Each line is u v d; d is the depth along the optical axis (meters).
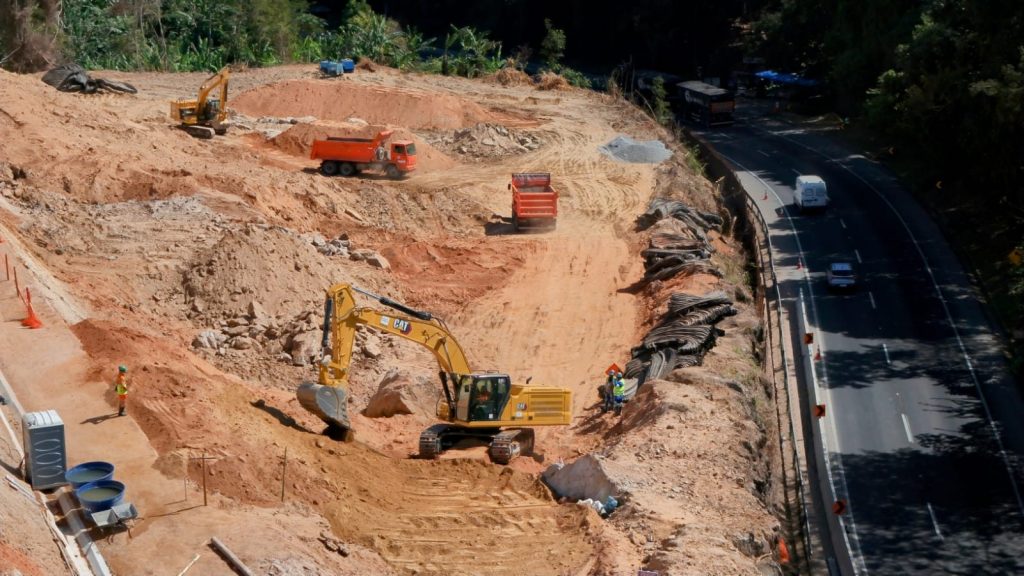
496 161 73.44
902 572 35.59
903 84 77.06
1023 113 59.16
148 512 23.50
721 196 75.50
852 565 35.69
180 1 112.62
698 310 45.97
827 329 56.38
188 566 21.64
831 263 63.12
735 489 30.42
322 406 30.19
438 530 26.89
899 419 46.22
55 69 78.62
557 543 26.44
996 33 64.25
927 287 61.66
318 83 83.62
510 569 25.06
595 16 148.75
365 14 116.19
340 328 30.95
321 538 24.34
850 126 99.06
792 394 48.72
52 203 47.81
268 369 38.22
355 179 64.69
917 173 80.50
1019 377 49.81
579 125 82.12
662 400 35.94
